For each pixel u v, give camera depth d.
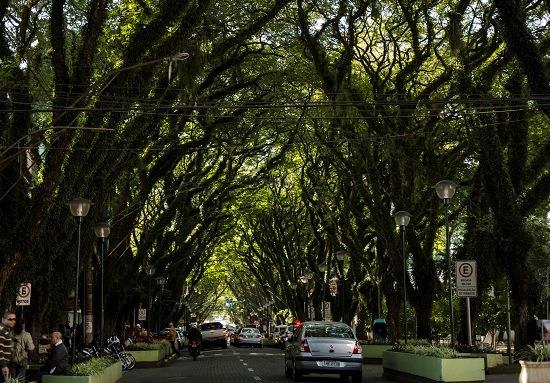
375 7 26.34
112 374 20.48
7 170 18.17
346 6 25.39
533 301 22.61
